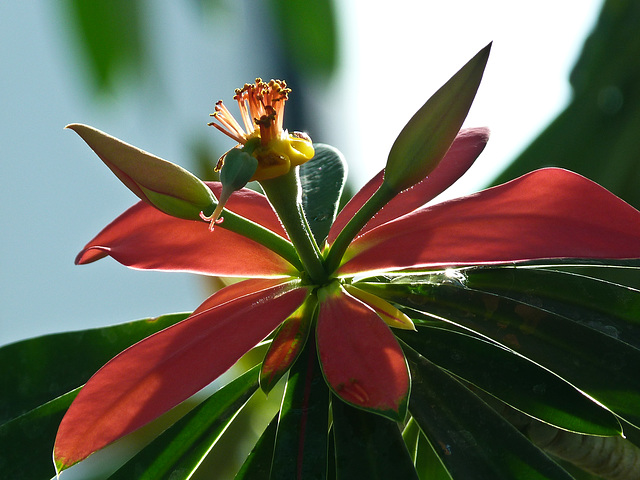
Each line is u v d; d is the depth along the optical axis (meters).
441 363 0.37
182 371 0.35
